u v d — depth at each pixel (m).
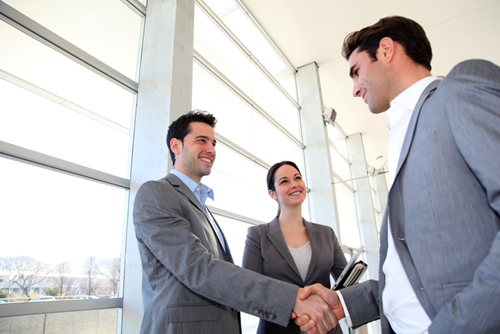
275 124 5.27
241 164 4.20
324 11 4.96
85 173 2.22
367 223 7.73
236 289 1.02
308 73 6.31
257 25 5.11
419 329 0.68
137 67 2.88
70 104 2.30
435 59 5.96
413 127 0.74
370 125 8.12
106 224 2.32
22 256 1.80
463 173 0.62
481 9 4.88
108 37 2.70
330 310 1.09
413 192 0.70
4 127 1.88
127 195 2.51
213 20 4.24
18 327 1.68
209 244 1.18
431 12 4.95
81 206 2.18
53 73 2.23
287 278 1.57
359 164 8.28
